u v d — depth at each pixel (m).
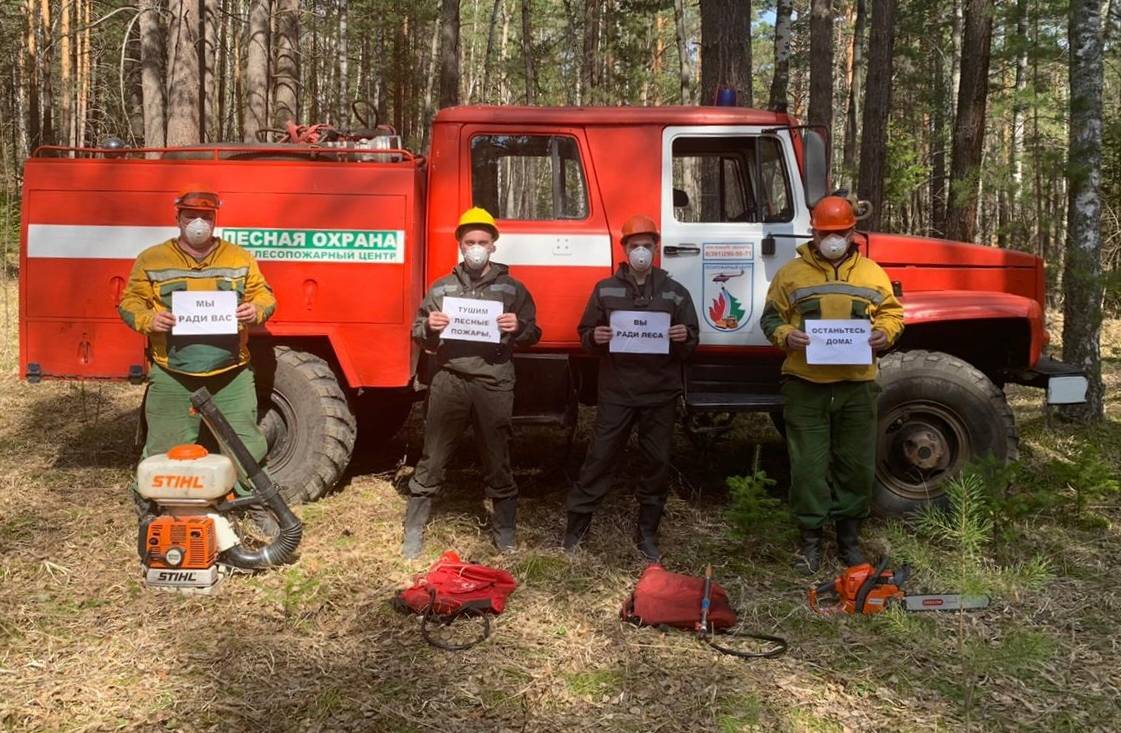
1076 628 3.54
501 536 4.25
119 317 4.59
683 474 5.57
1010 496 4.54
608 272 4.70
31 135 19.12
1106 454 5.83
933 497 4.59
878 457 4.62
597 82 23.44
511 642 3.38
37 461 5.46
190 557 3.74
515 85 29.33
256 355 4.67
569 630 3.50
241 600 3.70
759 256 4.68
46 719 2.79
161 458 3.79
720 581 4.00
